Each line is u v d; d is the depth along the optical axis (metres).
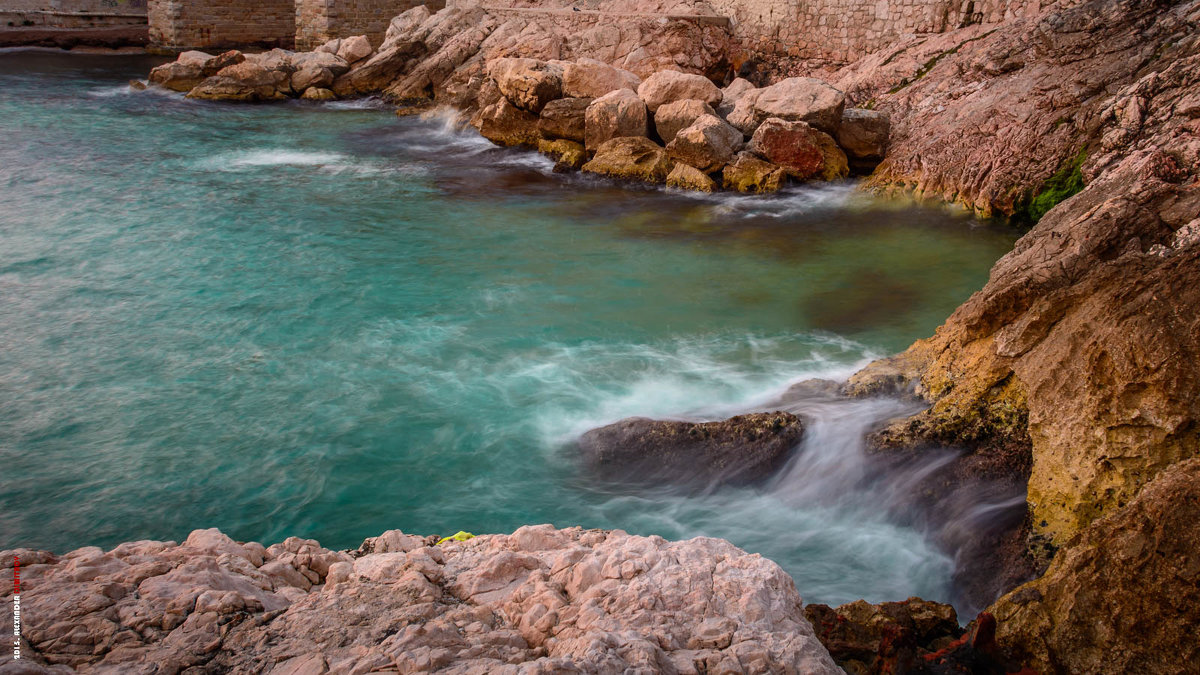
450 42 31.42
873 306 12.57
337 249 15.24
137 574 4.82
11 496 8.20
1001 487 7.59
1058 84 16.47
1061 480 6.84
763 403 9.45
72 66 37.59
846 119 18.70
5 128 24.94
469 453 8.89
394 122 27.91
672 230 16.30
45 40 41.81
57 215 16.94
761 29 27.19
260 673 4.02
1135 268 7.30
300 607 4.61
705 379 10.30
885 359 9.75
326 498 8.20
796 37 26.27
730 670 4.06
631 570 4.89
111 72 36.44
